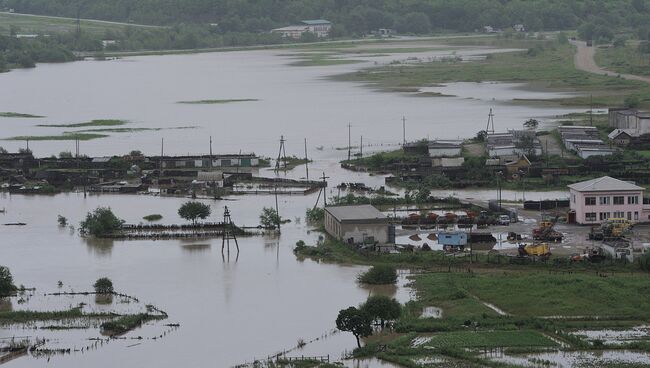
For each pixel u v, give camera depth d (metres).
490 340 171.88
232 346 175.38
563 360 162.75
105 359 170.12
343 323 173.00
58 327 187.00
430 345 170.38
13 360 170.62
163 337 180.62
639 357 163.88
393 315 181.38
